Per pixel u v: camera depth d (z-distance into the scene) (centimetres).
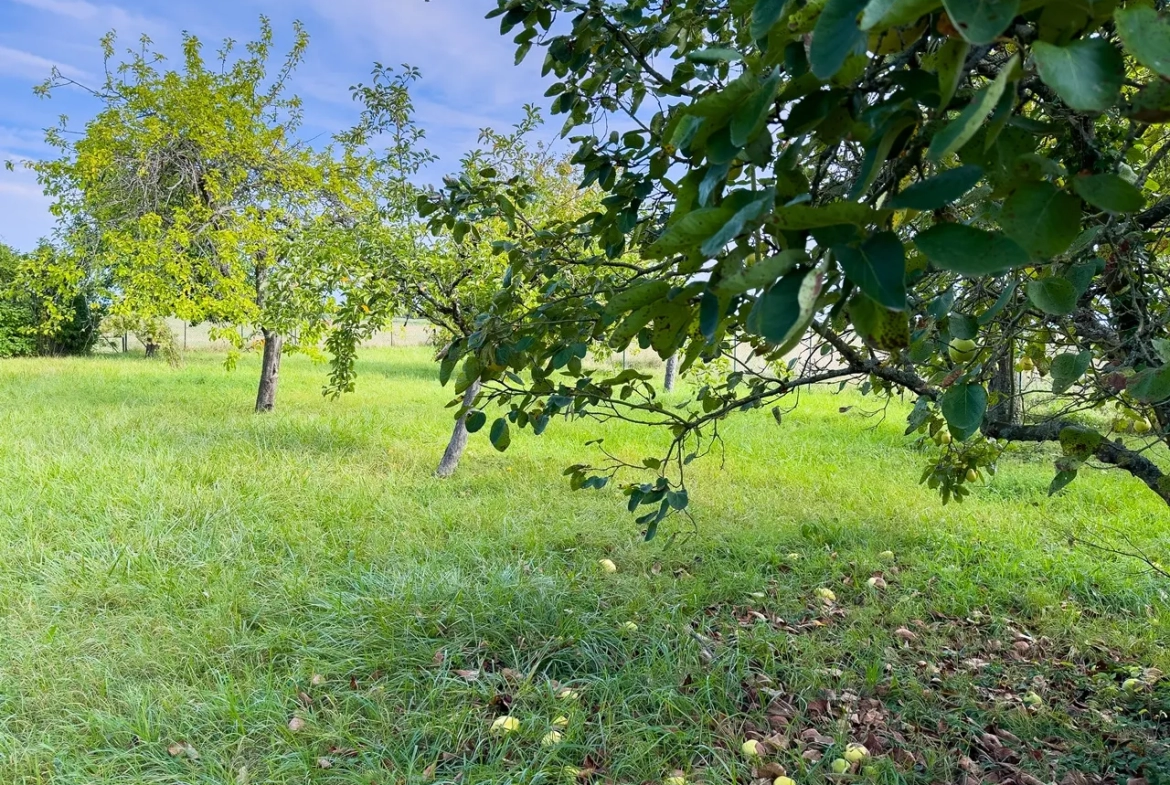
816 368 204
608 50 167
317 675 283
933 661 316
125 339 2014
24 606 328
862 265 48
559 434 811
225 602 337
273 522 459
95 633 308
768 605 364
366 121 566
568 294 178
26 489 486
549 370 155
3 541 395
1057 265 116
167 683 277
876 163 54
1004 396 183
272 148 934
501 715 264
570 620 325
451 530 458
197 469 563
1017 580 402
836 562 423
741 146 56
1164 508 535
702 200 64
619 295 78
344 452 689
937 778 237
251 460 614
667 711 268
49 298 953
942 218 96
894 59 61
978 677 300
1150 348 140
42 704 261
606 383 158
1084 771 242
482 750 246
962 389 104
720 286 49
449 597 344
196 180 886
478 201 206
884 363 172
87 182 850
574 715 258
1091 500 566
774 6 56
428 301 522
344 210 923
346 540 430
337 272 585
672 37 162
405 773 232
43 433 673
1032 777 236
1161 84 49
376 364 1805
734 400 192
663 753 247
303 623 324
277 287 661
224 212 878
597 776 236
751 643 316
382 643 308
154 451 625
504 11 156
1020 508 544
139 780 225
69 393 1023
